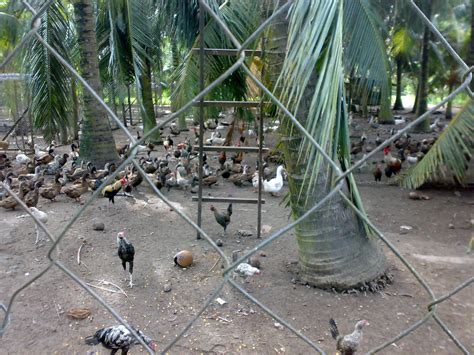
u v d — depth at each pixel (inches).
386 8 624.7
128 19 419.2
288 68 136.9
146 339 140.0
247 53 222.5
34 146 566.3
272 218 300.4
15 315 171.8
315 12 130.2
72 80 436.1
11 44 452.4
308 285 193.8
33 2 282.7
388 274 201.3
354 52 217.5
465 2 749.9
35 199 304.0
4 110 831.1
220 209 320.8
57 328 164.2
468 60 467.2
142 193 363.9
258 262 216.2
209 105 243.4
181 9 452.8
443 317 169.8
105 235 263.4
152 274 209.5
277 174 361.4
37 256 231.3
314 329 161.6
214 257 229.3
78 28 394.3
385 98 230.7
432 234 273.0
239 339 156.2
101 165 420.5
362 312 173.2
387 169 416.2
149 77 567.8
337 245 186.9
